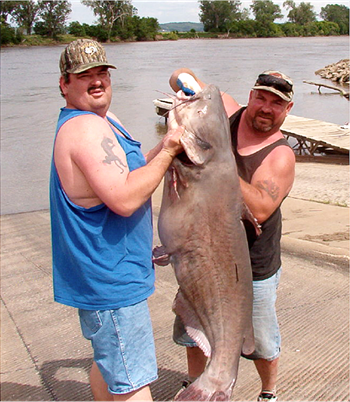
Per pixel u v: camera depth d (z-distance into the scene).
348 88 33.28
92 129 2.40
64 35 98.44
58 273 2.63
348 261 5.52
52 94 32.19
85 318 2.62
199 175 2.54
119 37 103.12
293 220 7.61
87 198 2.45
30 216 10.68
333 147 14.49
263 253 2.96
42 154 17.95
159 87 34.31
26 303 5.57
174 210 2.60
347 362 3.75
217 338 2.58
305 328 4.29
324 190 10.19
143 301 2.62
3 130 22.27
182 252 2.60
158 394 3.53
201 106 2.57
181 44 91.69
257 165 2.95
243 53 63.72
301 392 3.45
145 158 2.95
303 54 61.31
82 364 4.11
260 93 2.89
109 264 2.50
